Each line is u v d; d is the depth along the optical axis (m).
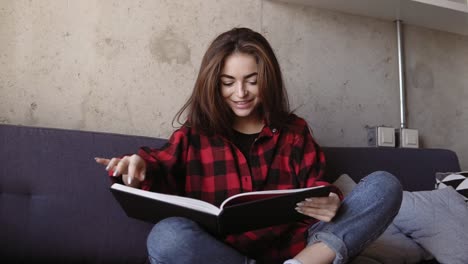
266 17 1.85
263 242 1.12
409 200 1.44
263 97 1.19
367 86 2.05
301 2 1.90
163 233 0.88
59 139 1.22
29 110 1.44
